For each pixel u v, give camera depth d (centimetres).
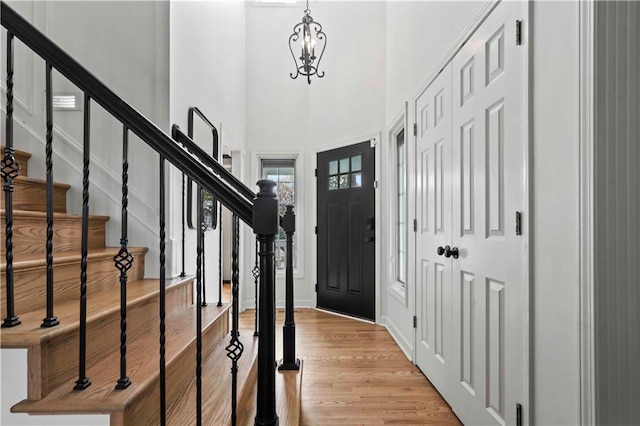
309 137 442
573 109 105
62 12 211
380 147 362
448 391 195
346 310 393
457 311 184
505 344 141
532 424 124
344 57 404
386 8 359
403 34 297
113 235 203
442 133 208
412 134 271
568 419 107
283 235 446
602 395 97
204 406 131
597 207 98
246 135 442
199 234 111
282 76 446
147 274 205
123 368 105
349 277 391
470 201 171
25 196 168
